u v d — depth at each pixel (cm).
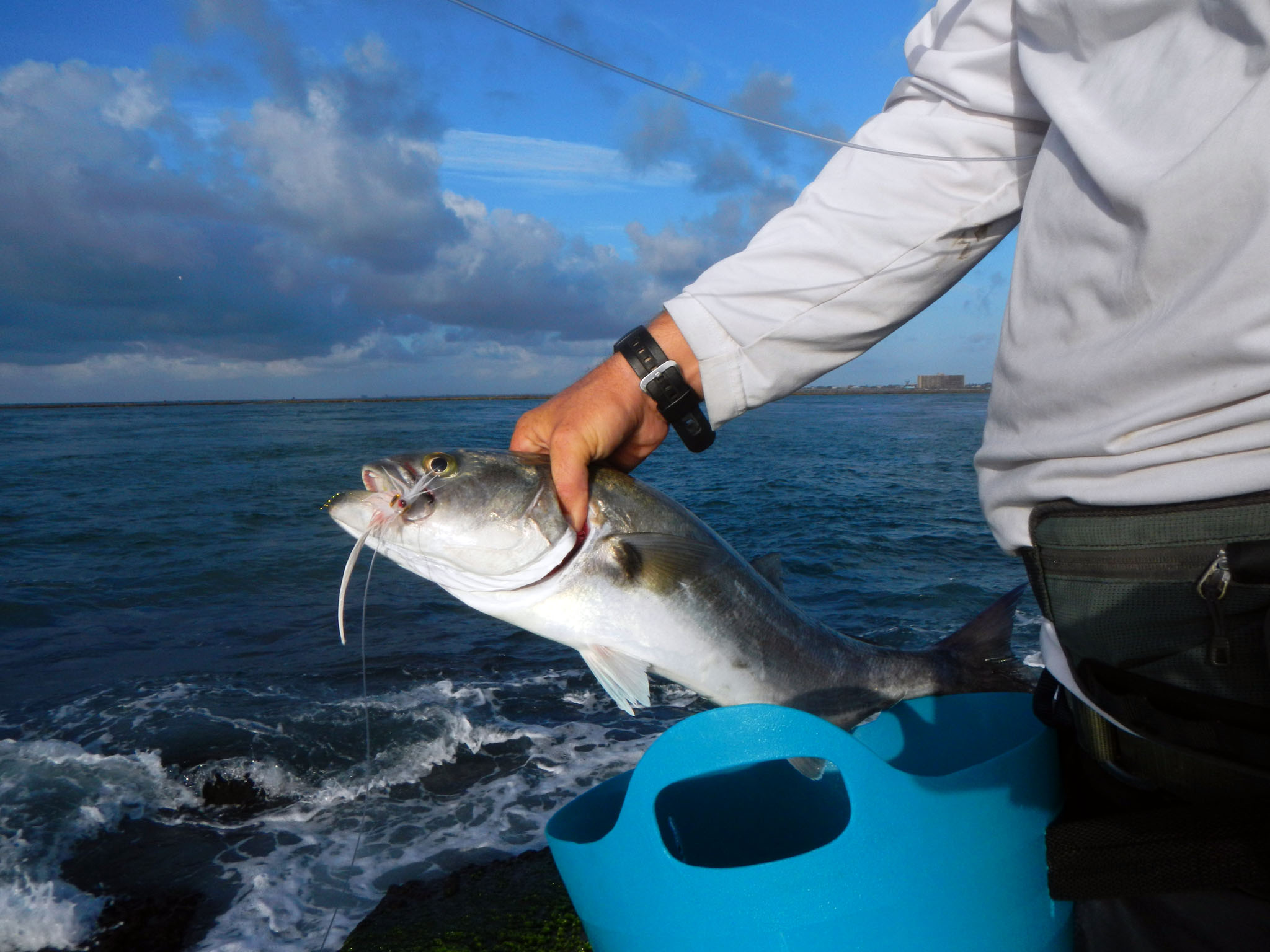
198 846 464
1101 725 128
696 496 1839
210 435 4453
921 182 166
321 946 375
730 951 128
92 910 406
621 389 194
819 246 173
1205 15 100
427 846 460
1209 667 104
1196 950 124
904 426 4725
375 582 1078
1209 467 100
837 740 128
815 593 1010
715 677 228
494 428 4350
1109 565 113
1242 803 113
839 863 128
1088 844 134
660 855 130
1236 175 91
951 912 134
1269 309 90
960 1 160
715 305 180
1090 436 113
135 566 1209
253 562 1213
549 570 217
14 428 5403
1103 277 112
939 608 935
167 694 681
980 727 198
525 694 666
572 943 328
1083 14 117
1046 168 129
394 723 608
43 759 555
